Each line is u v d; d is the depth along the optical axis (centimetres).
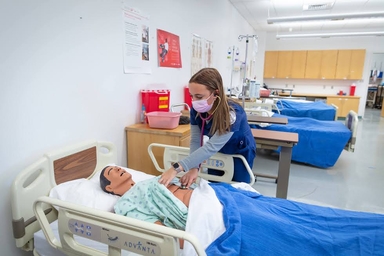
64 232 101
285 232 97
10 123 119
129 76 203
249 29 687
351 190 274
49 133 139
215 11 404
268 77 833
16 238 112
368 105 1041
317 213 116
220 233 101
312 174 319
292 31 783
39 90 131
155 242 83
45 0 129
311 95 772
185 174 143
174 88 282
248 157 165
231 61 514
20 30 119
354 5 488
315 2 475
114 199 126
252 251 93
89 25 159
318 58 772
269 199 131
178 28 281
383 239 98
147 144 199
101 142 162
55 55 138
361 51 732
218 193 125
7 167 120
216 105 129
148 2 220
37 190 121
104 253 100
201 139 149
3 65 113
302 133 331
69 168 138
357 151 420
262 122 294
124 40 193
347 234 102
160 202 115
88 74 162
